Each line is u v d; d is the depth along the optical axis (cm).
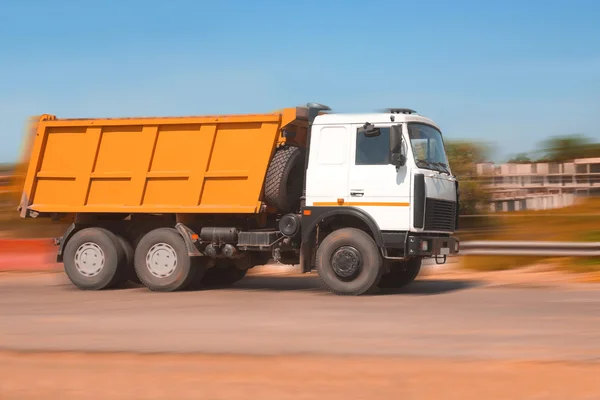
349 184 1350
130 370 704
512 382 641
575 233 2170
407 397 599
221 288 1527
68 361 746
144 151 1486
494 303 1190
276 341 852
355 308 1150
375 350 793
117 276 1499
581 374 668
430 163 1378
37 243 1956
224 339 867
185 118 1457
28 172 1551
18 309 1171
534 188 2945
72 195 1528
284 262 1491
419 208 1312
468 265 1809
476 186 2208
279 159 1405
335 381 652
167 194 1472
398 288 1479
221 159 1438
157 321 1020
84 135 1527
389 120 1340
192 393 621
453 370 689
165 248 1455
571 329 922
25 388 646
